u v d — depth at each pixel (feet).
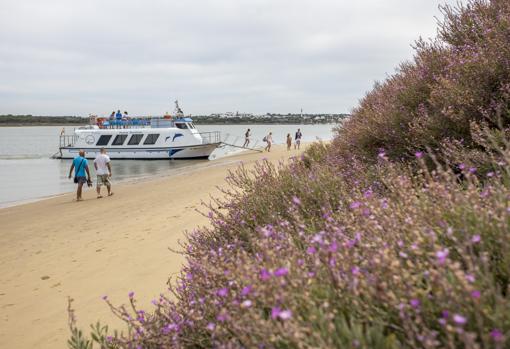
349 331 5.26
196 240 13.60
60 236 30.94
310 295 5.95
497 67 14.30
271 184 14.60
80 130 132.05
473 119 13.67
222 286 7.97
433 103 15.89
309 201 12.84
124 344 8.75
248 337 5.88
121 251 23.09
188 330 7.85
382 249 6.23
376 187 12.80
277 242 8.21
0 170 108.58
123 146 125.70
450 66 17.15
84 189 69.97
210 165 96.53
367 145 19.25
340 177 13.98
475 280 5.34
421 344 5.14
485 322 4.84
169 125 126.31
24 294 18.53
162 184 62.39
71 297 17.25
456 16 20.76
